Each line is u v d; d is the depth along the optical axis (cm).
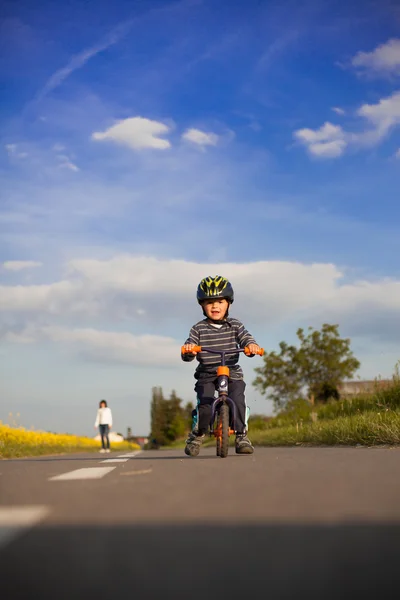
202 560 144
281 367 2691
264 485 294
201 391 661
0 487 321
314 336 2658
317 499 240
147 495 265
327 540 163
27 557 150
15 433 1938
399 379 1295
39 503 246
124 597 117
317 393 2625
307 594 117
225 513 209
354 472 358
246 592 119
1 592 122
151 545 160
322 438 1043
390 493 256
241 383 666
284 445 1220
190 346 642
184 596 117
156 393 11050
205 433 670
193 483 314
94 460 688
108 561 145
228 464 467
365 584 124
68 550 156
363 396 1438
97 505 236
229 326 692
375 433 852
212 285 688
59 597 118
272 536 169
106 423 2252
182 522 192
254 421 2605
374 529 177
